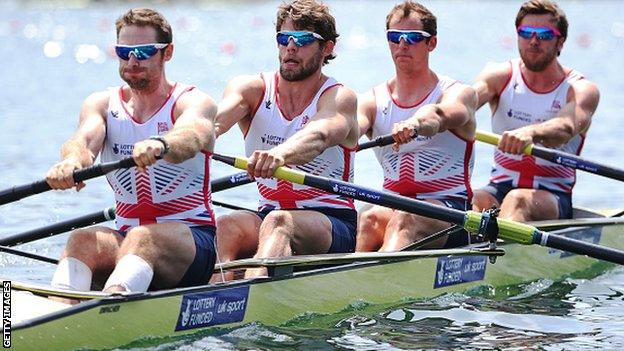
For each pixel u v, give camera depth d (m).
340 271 29.86
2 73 110.44
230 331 27.25
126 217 28.17
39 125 72.62
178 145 25.78
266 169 28.53
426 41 34.41
